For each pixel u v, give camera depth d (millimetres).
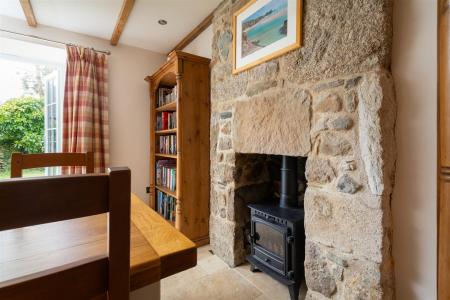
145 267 600
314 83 1354
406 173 1095
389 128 1091
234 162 1992
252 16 1773
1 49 2611
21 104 2920
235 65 1938
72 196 379
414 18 1052
